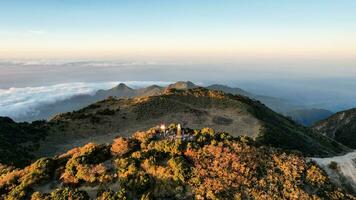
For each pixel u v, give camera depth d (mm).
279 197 32844
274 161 38406
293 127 111812
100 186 33406
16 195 33688
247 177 34625
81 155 38406
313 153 78500
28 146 72250
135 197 31703
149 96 109625
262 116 102688
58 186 34938
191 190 32281
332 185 36938
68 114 95250
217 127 86375
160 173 34062
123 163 35781
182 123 89125
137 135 45000
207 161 36281
